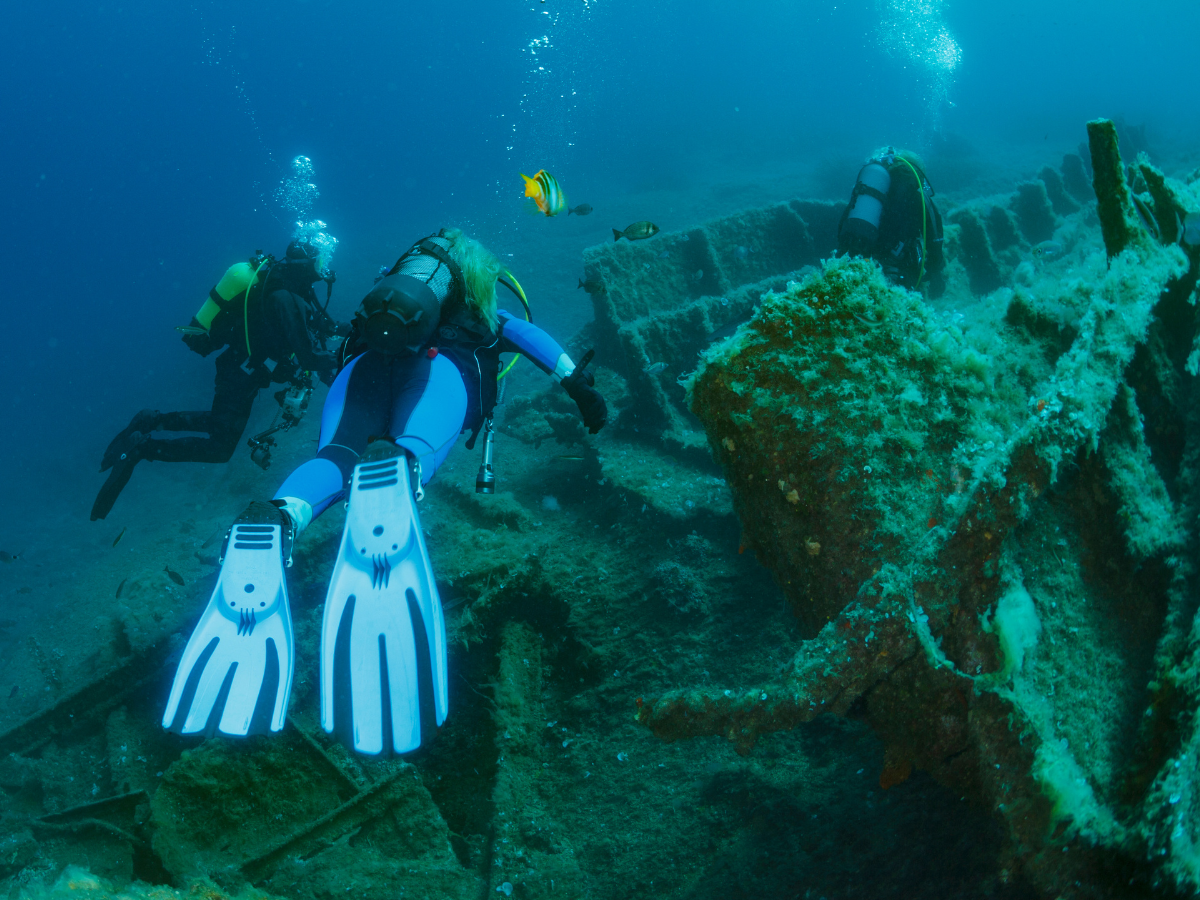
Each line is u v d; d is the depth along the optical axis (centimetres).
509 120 7556
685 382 200
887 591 159
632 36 7469
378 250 2361
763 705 164
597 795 344
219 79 9819
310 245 523
